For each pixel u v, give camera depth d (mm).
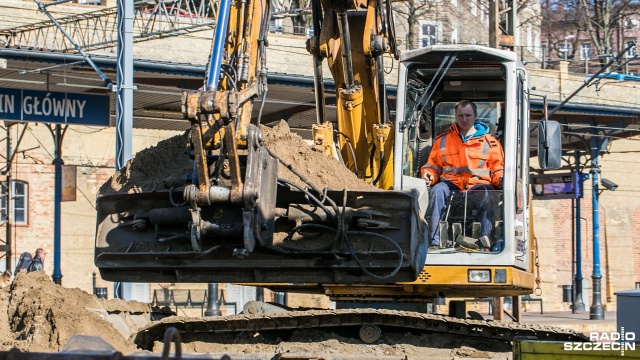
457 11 50281
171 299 30422
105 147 33281
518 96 11555
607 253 41562
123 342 9344
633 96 34312
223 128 8219
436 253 10828
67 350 5480
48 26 24422
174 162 9625
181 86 26172
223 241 8305
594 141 32000
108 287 33125
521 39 55969
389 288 11188
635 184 42406
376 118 11617
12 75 25062
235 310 31406
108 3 31844
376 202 8703
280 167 9141
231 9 8984
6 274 19047
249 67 8844
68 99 20047
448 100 12258
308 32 36875
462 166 11289
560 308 39812
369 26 11164
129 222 8812
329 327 10375
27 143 32188
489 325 9984
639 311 10883
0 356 5258
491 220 11023
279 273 8750
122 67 15898
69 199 25047
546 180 30672
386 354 9867
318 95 11750
